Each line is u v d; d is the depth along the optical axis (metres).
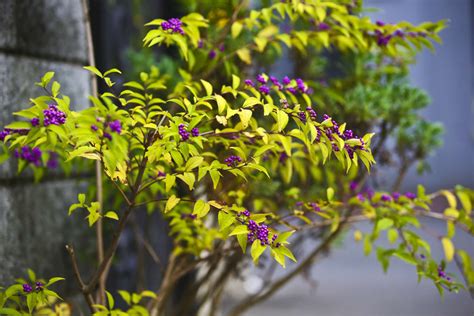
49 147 1.78
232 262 2.31
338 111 2.37
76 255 2.27
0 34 2.02
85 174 2.32
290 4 2.02
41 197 2.15
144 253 2.75
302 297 4.59
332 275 5.36
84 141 1.69
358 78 2.41
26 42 2.08
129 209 1.79
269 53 2.41
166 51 2.90
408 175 9.36
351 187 2.25
